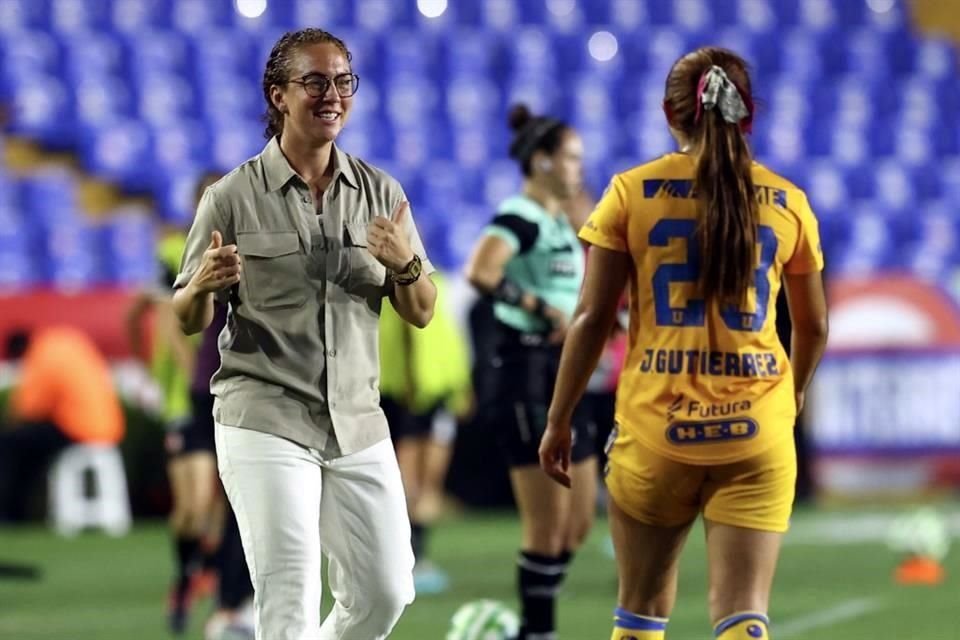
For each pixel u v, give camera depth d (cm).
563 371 931
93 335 2650
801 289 930
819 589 1923
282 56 929
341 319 936
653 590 934
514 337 1266
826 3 4500
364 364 947
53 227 3134
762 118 4059
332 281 933
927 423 2970
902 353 2961
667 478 897
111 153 3494
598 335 920
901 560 2191
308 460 928
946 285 2980
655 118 3969
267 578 908
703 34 4312
